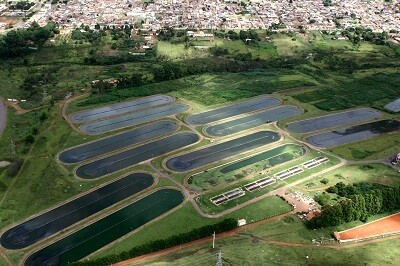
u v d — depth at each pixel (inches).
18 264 7007.9
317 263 6825.8
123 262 6904.5
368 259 7012.8
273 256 6939.0
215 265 6510.8
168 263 6604.3
